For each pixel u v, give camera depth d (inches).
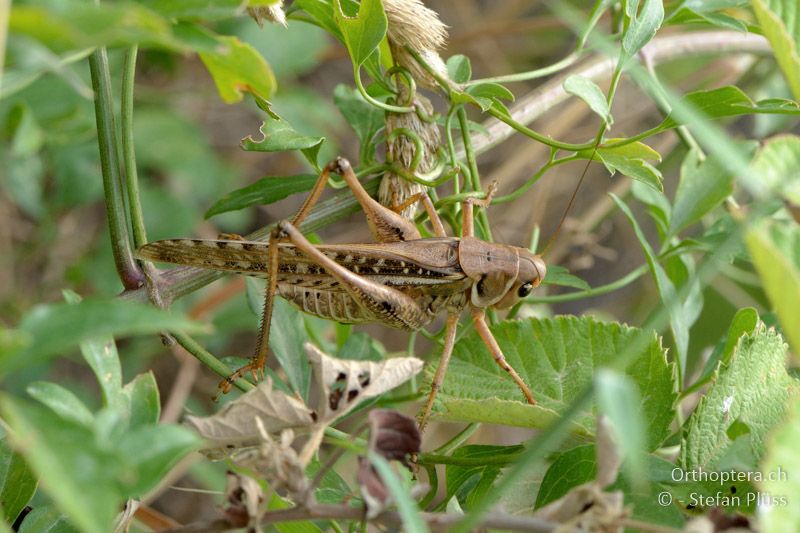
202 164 19.0
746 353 13.9
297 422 13.2
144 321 11.5
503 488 12.4
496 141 15.1
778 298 12.4
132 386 13.5
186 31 12.8
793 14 13.3
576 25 13.1
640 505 13.4
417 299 14.9
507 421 14.0
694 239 15.0
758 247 12.2
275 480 12.9
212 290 18.3
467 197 14.6
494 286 14.9
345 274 14.6
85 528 10.6
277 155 21.8
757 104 14.1
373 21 13.9
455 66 14.7
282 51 18.3
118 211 14.0
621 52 13.9
